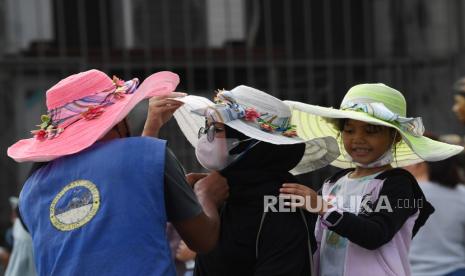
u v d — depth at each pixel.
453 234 10.48
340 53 18.20
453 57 18.12
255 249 6.16
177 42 18.03
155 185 5.66
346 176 6.95
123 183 5.66
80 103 6.05
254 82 18.05
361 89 6.91
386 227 6.25
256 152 6.26
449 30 18.27
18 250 11.43
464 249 10.52
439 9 18.36
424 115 18.08
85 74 6.16
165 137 16.59
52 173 5.92
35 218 5.89
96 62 17.89
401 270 6.43
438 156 6.63
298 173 7.14
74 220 5.69
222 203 6.37
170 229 8.58
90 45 17.89
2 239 17.17
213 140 6.35
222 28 18.05
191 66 17.72
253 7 18.06
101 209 5.63
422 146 6.73
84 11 17.77
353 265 6.45
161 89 6.29
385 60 18.23
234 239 6.21
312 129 7.34
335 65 18.09
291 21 18.16
